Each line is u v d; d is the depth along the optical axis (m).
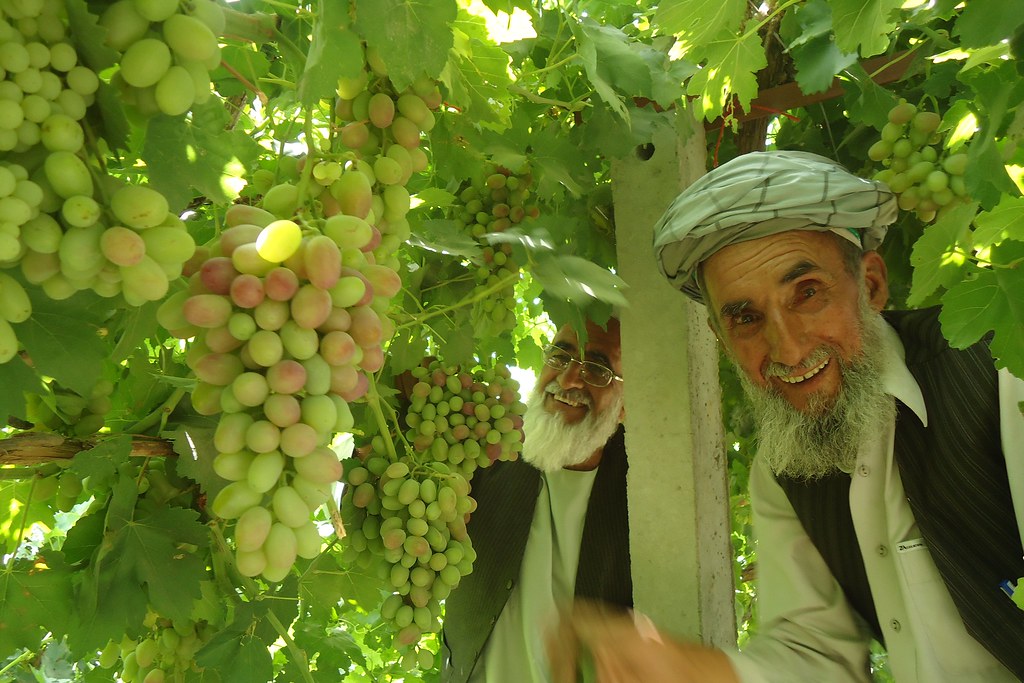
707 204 1.99
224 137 1.19
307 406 1.03
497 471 2.93
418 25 1.21
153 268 1.00
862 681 2.23
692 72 2.27
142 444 1.66
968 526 1.88
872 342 2.03
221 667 1.73
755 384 2.17
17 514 1.81
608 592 2.79
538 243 2.08
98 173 1.02
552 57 2.15
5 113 0.93
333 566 2.01
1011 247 1.53
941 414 1.93
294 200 1.19
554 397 2.90
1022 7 1.29
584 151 2.29
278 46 1.33
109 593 1.59
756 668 2.00
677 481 2.10
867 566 2.13
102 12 1.05
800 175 1.99
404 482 1.90
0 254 0.92
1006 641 1.83
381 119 1.32
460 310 2.44
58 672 3.20
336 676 2.42
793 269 2.00
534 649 2.73
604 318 2.25
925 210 2.28
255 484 0.98
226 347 1.03
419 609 1.88
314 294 1.01
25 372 1.18
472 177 1.94
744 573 4.46
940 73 2.31
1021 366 1.52
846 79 2.56
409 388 2.49
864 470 2.09
